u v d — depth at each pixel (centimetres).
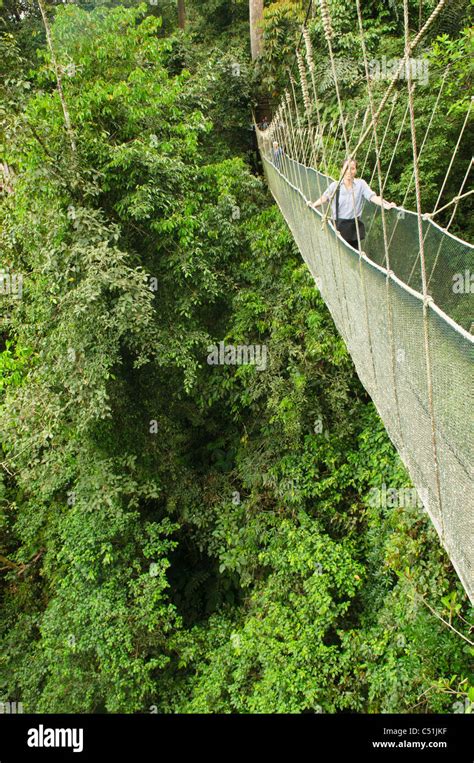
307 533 693
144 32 764
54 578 812
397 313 233
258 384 766
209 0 1380
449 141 625
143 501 850
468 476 167
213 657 702
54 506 845
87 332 658
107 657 667
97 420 688
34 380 714
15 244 760
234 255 840
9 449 736
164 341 730
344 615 654
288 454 759
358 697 571
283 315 772
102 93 676
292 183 654
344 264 350
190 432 889
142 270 694
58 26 708
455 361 172
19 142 623
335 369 748
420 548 528
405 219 383
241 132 1132
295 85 978
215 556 863
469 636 480
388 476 667
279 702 586
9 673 781
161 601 845
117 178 688
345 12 827
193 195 787
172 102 802
